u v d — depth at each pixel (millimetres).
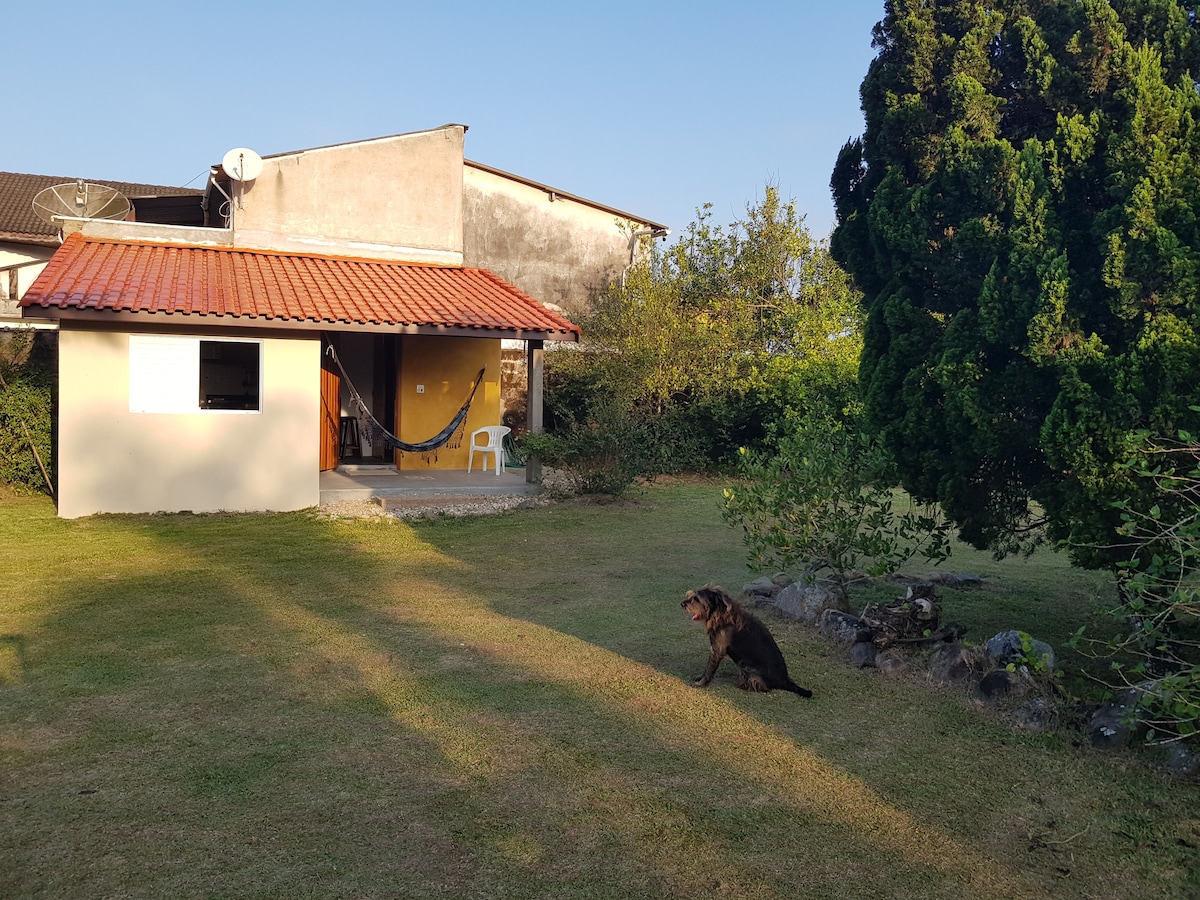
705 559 10359
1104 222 5770
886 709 5645
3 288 22047
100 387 11664
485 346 16375
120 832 3912
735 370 18703
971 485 6691
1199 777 4617
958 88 6730
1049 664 6020
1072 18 6531
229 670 6125
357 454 17281
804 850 3889
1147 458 5082
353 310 12555
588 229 22672
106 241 14016
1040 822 4176
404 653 6613
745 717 5469
